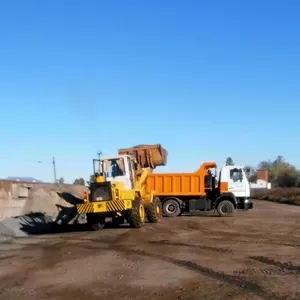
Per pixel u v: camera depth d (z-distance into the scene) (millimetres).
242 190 30781
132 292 9164
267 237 17828
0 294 9258
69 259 13156
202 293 8953
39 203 29094
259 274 10633
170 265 11867
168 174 31406
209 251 14180
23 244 16922
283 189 74500
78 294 9125
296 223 24203
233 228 21578
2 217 25203
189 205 31000
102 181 21609
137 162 26734
